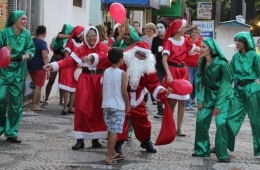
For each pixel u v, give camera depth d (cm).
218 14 2864
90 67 764
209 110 768
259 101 789
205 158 771
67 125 996
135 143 856
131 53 745
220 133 747
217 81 756
